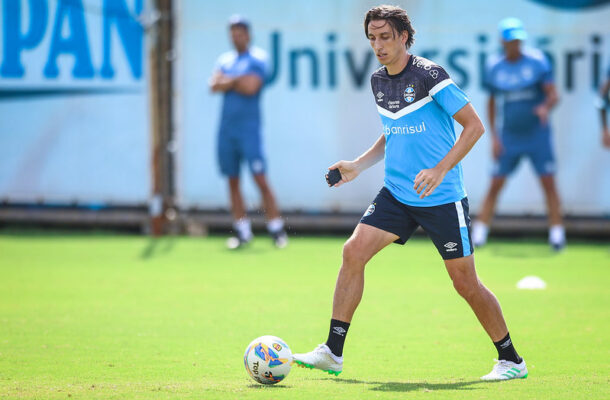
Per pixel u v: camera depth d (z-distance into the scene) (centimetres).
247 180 4891
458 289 1777
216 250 4406
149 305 2811
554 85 4291
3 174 4934
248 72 4331
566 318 2611
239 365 1936
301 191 4838
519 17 4800
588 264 3947
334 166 1892
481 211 4559
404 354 2098
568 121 4816
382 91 1777
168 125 4959
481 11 4791
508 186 4850
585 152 4822
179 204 4894
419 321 2572
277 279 3428
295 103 4822
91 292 3073
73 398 1562
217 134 4444
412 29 1745
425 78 1712
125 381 1752
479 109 4812
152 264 3853
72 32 4875
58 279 3384
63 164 4919
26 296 2973
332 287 3222
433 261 4062
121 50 4866
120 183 4925
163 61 4897
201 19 4812
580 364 1962
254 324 2489
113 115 4888
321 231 5297
